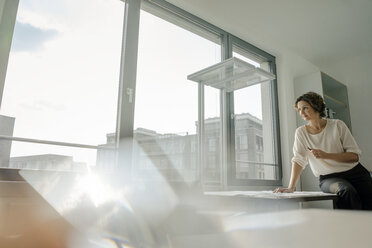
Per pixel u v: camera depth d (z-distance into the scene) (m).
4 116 1.54
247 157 2.92
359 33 3.10
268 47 3.24
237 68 1.71
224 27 2.87
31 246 1.05
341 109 3.55
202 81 1.91
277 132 3.20
